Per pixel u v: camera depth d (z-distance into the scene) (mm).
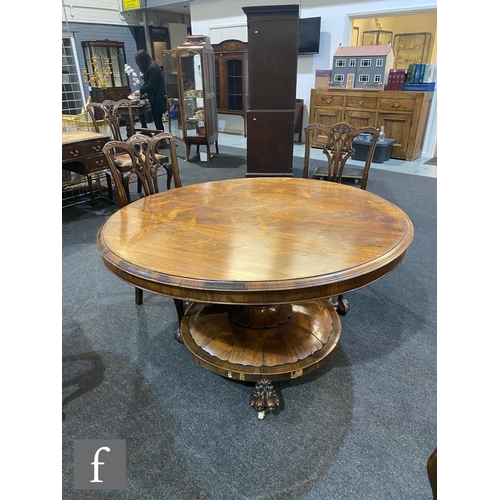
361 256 1160
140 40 8719
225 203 1656
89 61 7348
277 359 1454
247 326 1630
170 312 2129
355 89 5215
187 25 9461
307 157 2246
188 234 1344
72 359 1781
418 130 5000
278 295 1039
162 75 6023
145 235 1345
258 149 3896
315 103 5637
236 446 1355
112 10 8031
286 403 1520
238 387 1621
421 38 6570
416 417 1449
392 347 1810
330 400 1530
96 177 4023
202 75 5016
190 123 5441
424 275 2430
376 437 1374
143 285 1129
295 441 1367
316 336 1577
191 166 5191
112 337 1928
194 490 1219
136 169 1936
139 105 5914
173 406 1529
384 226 1377
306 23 5617
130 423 1456
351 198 1689
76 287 2365
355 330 1928
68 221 3367
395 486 1213
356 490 1204
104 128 4262
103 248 1264
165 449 1353
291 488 1215
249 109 3746
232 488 1221
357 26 6766
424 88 4891
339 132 2131
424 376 1642
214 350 1510
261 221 1445
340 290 1083
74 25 7477
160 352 1824
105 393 1595
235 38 6668
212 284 1039
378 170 4734
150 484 1239
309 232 1337
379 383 1608
